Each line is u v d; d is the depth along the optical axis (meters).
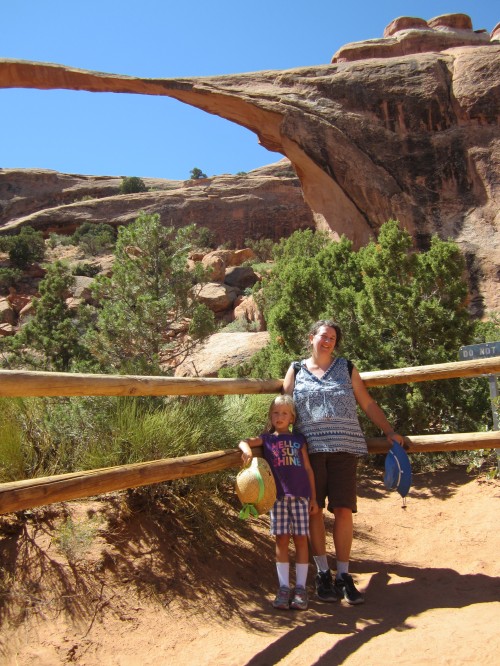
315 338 3.89
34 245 53.81
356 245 22.58
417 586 3.62
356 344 6.84
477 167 20.56
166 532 3.70
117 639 2.89
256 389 4.05
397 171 21.59
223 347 16.44
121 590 3.17
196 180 67.94
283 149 24.50
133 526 3.62
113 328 9.60
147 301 9.70
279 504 3.49
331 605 3.41
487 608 3.16
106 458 3.91
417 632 2.92
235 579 3.60
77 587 3.10
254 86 24.88
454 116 21.66
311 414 3.71
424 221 20.67
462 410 6.38
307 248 25.19
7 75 25.33
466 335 6.97
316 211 24.81
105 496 3.76
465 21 27.06
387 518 4.75
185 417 4.31
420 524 4.60
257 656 2.77
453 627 2.91
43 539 3.30
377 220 21.89
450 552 4.05
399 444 3.80
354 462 3.71
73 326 17.03
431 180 21.16
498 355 4.77
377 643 2.82
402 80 22.41
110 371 9.27
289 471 3.51
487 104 21.05
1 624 2.82
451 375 4.14
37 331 18.89
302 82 24.03
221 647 2.87
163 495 3.96
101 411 4.26
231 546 3.92
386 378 4.25
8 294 46.72
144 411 4.43
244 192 64.00
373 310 6.93
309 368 3.91
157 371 7.41
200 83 25.27
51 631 2.85
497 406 4.86
